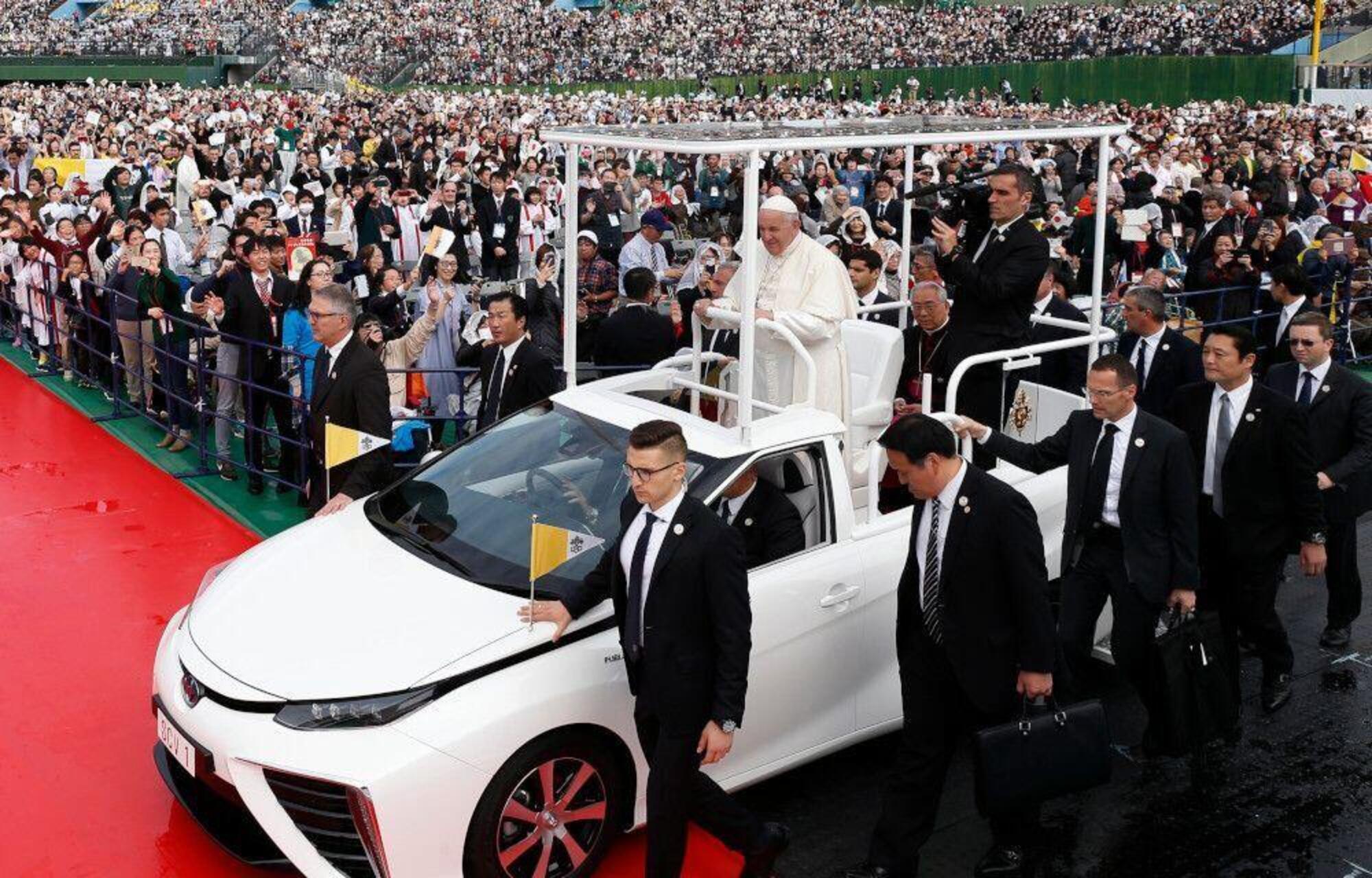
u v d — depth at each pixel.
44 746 5.49
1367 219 16.97
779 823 5.18
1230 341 5.79
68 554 7.57
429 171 22.56
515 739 4.29
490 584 4.81
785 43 53.06
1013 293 5.98
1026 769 4.46
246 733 4.26
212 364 10.12
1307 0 46.19
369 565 5.00
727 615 4.18
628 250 12.78
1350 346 12.62
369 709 4.22
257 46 56.22
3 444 9.66
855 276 7.95
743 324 5.00
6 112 31.91
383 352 8.84
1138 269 15.30
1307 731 6.04
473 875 4.30
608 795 4.63
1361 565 8.09
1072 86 45.81
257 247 9.29
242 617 4.78
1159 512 5.26
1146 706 5.45
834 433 5.31
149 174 19.95
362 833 4.13
